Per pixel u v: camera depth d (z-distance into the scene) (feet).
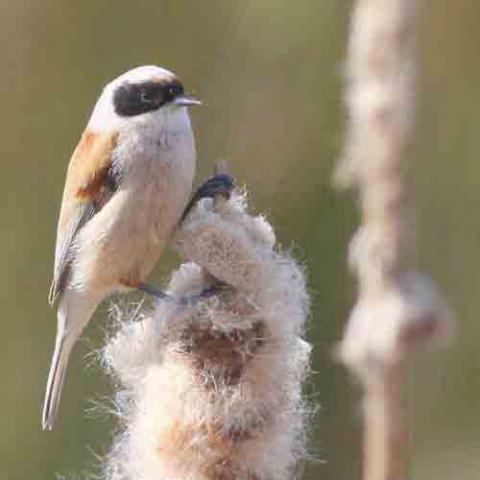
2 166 45.85
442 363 36.96
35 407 43.80
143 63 43.16
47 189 44.50
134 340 19.13
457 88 37.22
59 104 44.16
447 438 36.70
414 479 36.09
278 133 40.75
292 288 18.62
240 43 41.24
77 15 43.62
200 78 41.98
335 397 39.19
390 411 10.75
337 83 39.45
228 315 18.20
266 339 18.22
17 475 42.80
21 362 44.21
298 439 19.10
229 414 17.98
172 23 42.86
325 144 39.83
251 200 40.63
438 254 37.52
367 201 10.94
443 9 36.76
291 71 40.42
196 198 20.44
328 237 40.01
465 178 37.52
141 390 18.97
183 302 18.47
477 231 37.42
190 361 18.20
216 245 18.35
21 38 43.70
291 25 39.78
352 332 10.87
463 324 37.40
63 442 41.68
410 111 10.84
